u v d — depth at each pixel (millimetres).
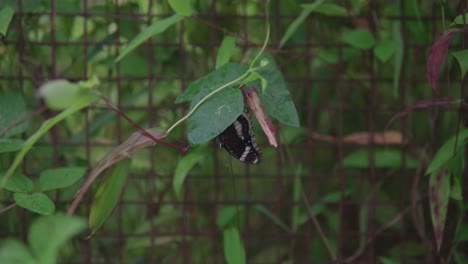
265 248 1632
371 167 1537
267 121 1271
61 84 1126
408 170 1587
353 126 1633
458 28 1372
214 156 1533
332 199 1553
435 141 1530
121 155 1277
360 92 1619
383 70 1598
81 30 1595
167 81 1561
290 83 1609
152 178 1544
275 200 1579
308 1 1562
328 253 1607
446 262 1490
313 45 1519
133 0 1555
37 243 1082
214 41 1507
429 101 1419
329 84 1626
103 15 1490
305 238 1628
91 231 1321
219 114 1262
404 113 1438
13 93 1415
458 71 1535
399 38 1485
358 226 1625
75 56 1562
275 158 1619
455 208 1526
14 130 1398
